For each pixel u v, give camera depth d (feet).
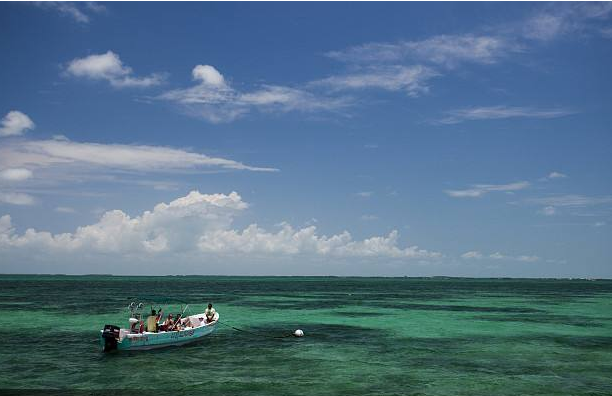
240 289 437.58
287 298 287.48
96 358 90.22
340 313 184.55
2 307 188.96
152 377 76.54
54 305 200.13
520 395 67.82
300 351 99.55
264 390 69.41
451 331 131.23
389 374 79.41
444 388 71.15
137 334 93.81
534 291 428.97
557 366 86.02
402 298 293.02
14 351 96.53
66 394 67.10
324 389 70.13
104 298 249.34
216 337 117.70
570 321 156.87
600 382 74.90
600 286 647.56
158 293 336.70
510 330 133.39
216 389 69.87
